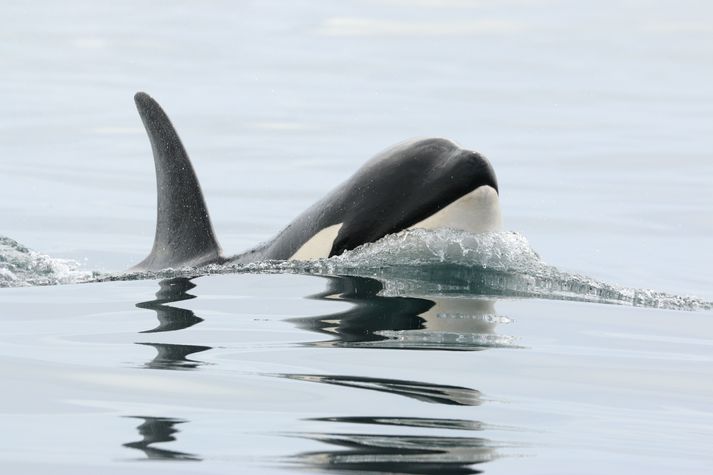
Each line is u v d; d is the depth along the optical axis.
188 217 50.88
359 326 37.94
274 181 80.50
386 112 102.56
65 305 43.22
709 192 76.25
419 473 25.59
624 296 46.03
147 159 87.75
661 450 28.34
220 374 33.03
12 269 53.88
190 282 45.41
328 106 105.50
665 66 127.38
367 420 29.23
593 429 29.66
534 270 46.91
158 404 30.56
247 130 96.56
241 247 64.81
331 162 85.56
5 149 89.38
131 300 43.41
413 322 38.47
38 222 70.69
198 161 86.56
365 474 25.45
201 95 110.62
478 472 26.00
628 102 108.44
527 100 108.44
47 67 123.88
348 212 45.34
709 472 26.92
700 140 92.50
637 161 85.38
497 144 90.75
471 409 30.48
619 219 69.81
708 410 31.89
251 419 29.20
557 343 37.78
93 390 31.72
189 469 25.88
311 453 26.81
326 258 45.34
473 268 44.81
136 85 115.25
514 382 33.09
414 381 32.53
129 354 35.34
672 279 57.25
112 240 67.12
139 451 27.00
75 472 25.73
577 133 95.19
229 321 39.19
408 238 43.84
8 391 31.73
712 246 64.19
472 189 42.91
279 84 115.94
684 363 36.72
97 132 95.88
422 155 44.78
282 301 41.41
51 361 34.69
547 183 78.94
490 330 38.28
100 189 79.00
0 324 40.22
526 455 27.33
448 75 120.12
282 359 34.47
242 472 25.61
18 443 27.59
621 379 34.41
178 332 38.06
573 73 122.12
